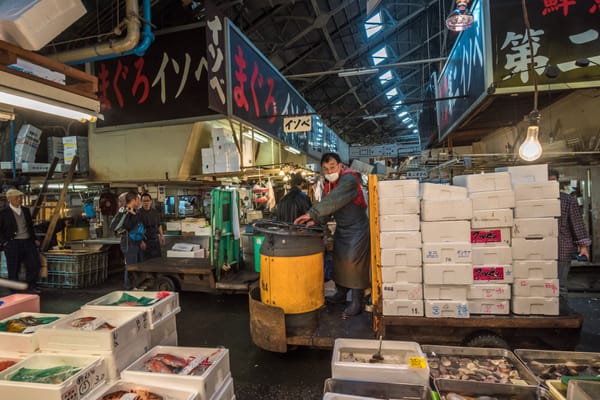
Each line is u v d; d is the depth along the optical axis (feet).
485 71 15.65
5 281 6.10
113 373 6.19
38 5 6.07
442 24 33.04
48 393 5.10
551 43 14.69
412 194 9.29
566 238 11.41
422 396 5.45
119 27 14.48
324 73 30.42
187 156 21.33
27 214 18.71
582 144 18.30
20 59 6.63
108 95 19.30
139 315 7.17
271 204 23.02
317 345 9.62
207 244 21.31
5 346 6.57
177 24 22.29
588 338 11.92
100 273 22.12
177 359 6.68
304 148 32.83
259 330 10.13
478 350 6.98
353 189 10.71
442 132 28.86
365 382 5.70
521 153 10.90
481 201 9.15
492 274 9.12
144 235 18.92
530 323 8.71
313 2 26.18
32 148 24.50
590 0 14.42
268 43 31.19
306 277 9.98
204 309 16.11
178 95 18.04
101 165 22.66
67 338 6.38
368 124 72.59
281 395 8.84
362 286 10.91
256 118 20.15
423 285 9.29
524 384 5.90
